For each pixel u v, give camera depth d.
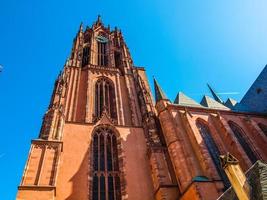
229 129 47.28
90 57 67.56
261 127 54.28
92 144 43.12
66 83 54.91
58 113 43.97
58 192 34.50
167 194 35.19
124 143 44.53
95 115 50.66
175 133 42.97
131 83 61.66
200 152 38.94
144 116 49.69
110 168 40.59
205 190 32.38
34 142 36.28
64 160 38.88
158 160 39.69
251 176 20.06
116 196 36.94
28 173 32.28
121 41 82.00
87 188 35.97
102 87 58.53
